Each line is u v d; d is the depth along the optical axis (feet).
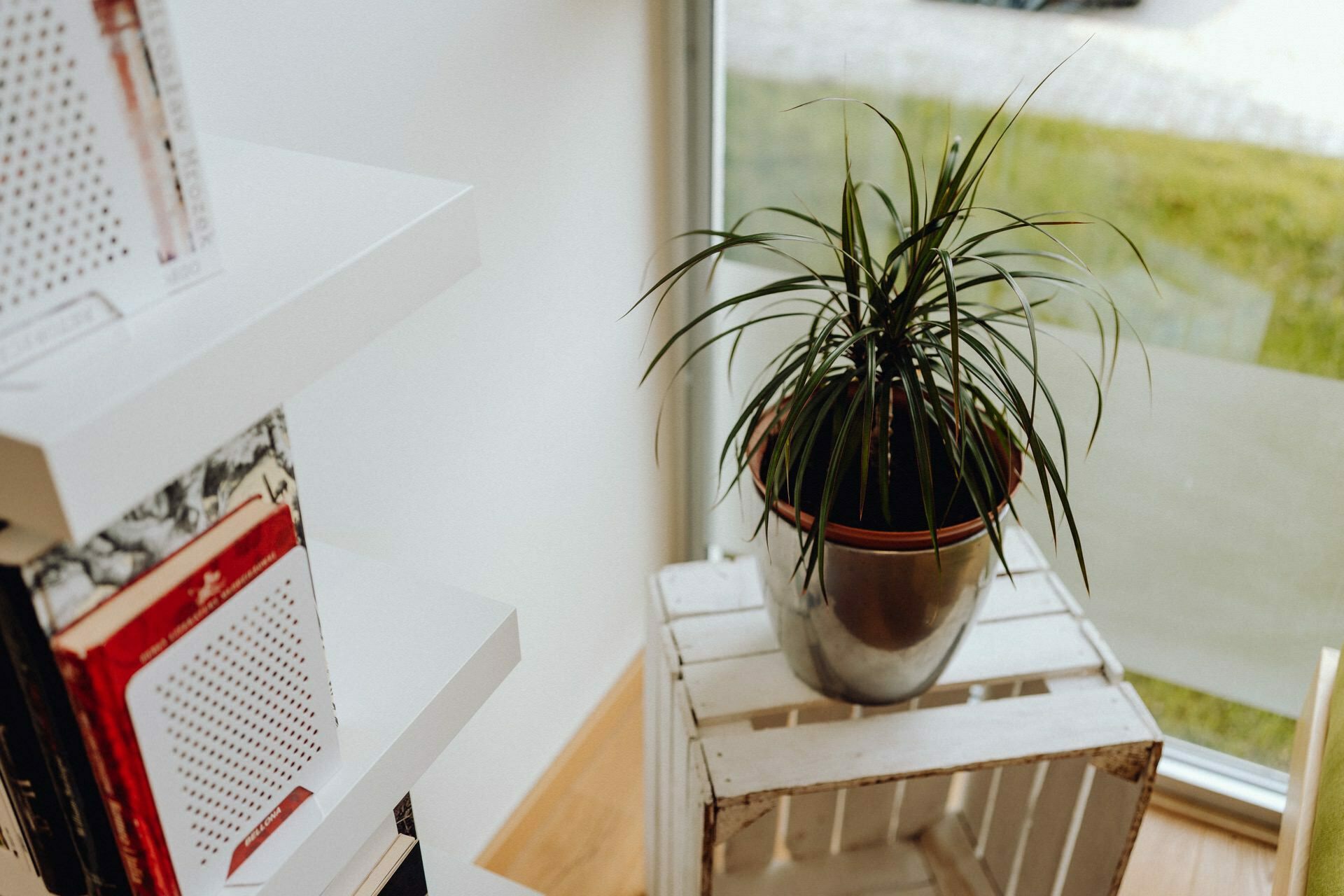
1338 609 5.38
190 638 2.10
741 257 6.05
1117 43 4.65
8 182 1.69
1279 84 4.41
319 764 2.57
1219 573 5.58
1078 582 6.04
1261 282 4.83
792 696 4.28
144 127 1.88
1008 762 4.08
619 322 5.70
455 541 4.85
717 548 7.14
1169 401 5.28
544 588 5.71
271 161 2.68
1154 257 5.00
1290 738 5.84
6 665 2.03
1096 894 4.82
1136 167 4.85
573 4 4.63
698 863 4.20
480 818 5.73
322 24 3.46
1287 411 5.04
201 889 2.31
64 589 1.93
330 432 3.92
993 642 4.52
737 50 5.51
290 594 2.35
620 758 6.58
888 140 5.40
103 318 1.90
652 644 4.82
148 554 2.07
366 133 3.75
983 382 3.48
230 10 3.13
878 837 5.83
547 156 4.75
